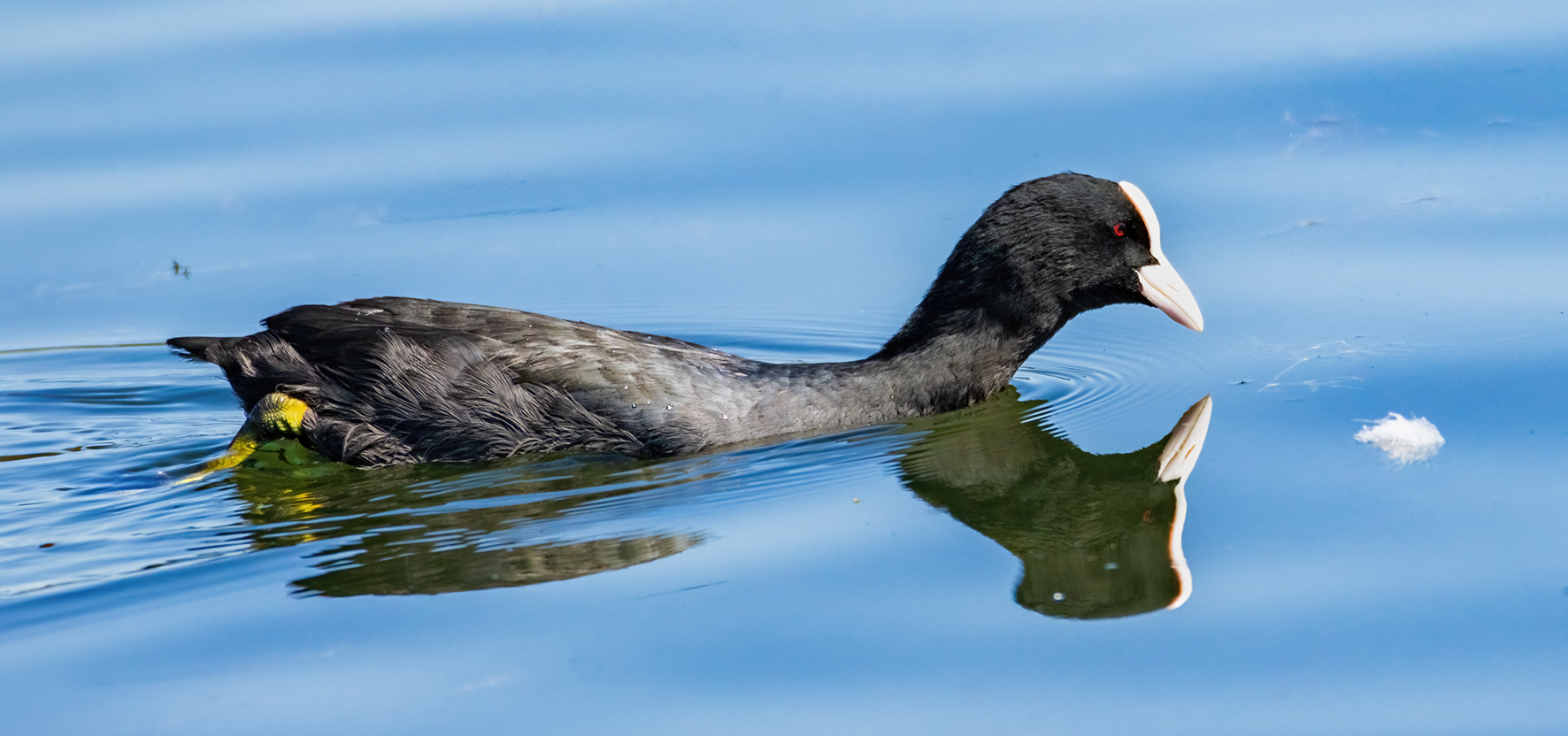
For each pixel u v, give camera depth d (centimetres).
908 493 1065
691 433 1138
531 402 1123
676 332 1559
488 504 1045
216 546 975
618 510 1027
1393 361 1286
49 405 1375
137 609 874
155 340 1544
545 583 906
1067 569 933
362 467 1152
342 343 1141
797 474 1098
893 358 1220
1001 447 1172
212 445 1243
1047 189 1192
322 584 909
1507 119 1719
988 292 1204
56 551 967
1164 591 894
